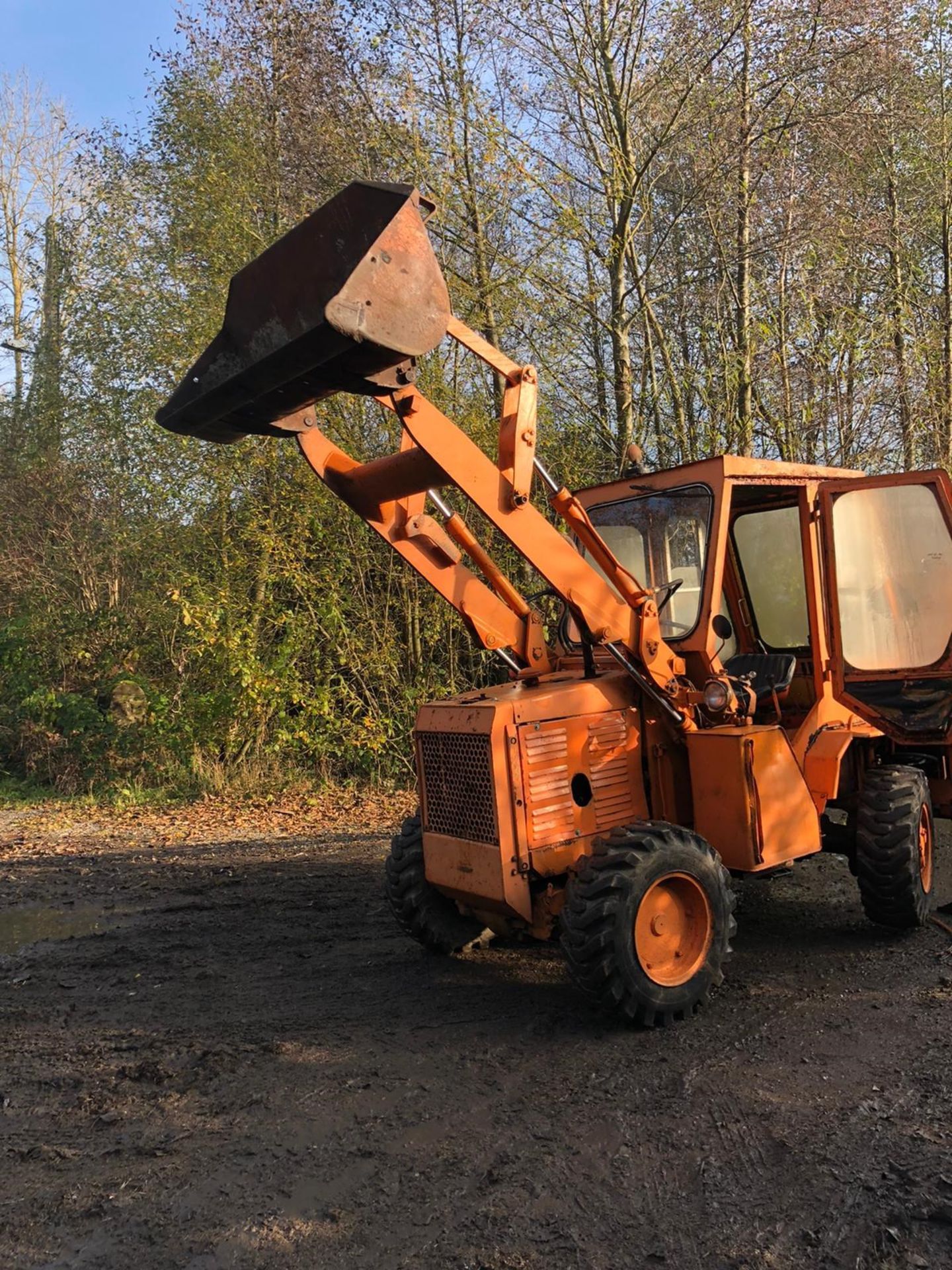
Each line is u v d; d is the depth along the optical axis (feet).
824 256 40.09
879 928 17.62
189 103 42.86
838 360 39.27
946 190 46.42
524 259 37.86
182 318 37.45
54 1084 12.94
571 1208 9.50
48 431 47.52
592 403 40.24
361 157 38.65
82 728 38.22
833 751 16.29
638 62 38.45
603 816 14.93
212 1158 10.76
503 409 13.74
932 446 42.50
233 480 35.96
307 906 21.04
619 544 17.28
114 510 42.19
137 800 34.19
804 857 15.55
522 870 13.94
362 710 36.52
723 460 15.66
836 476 18.29
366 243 10.90
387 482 13.64
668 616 16.16
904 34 39.22
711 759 14.96
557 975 16.08
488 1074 12.52
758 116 39.11
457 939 17.07
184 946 18.75
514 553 35.12
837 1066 12.25
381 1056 13.24
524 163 36.55
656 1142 10.61
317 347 10.87
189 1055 13.60
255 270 11.82
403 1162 10.46
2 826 31.65
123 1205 9.91
